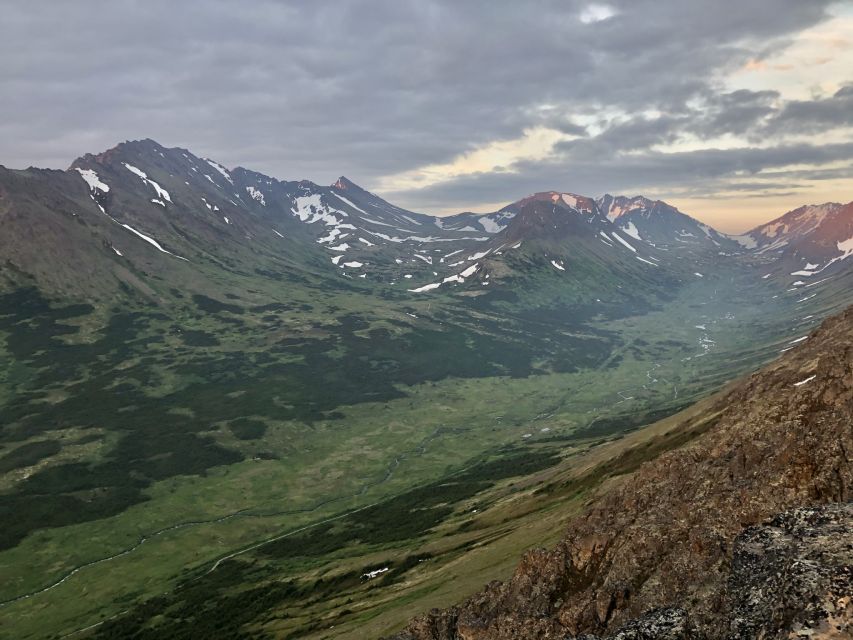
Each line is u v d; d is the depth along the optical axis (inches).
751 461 2359.7
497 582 2768.2
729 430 2854.3
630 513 2704.2
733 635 1045.8
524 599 2512.3
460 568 3880.4
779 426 2444.6
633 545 2281.0
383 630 3102.9
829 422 2150.6
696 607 1461.6
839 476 1913.1
